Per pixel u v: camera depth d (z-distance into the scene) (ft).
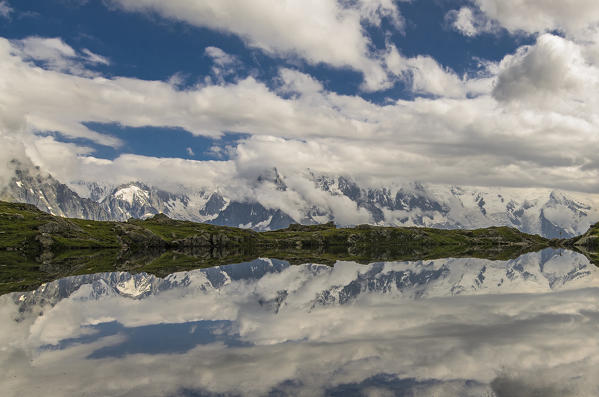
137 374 78.33
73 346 100.27
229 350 96.07
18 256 481.05
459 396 65.92
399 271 363.76
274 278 310.86
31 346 100.01
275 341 104.99
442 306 164.35
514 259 538.47
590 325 122.31
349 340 105.81
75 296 195.83
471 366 82.33
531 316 138.72
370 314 146.72
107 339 107.96
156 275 307.58
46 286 227.40
